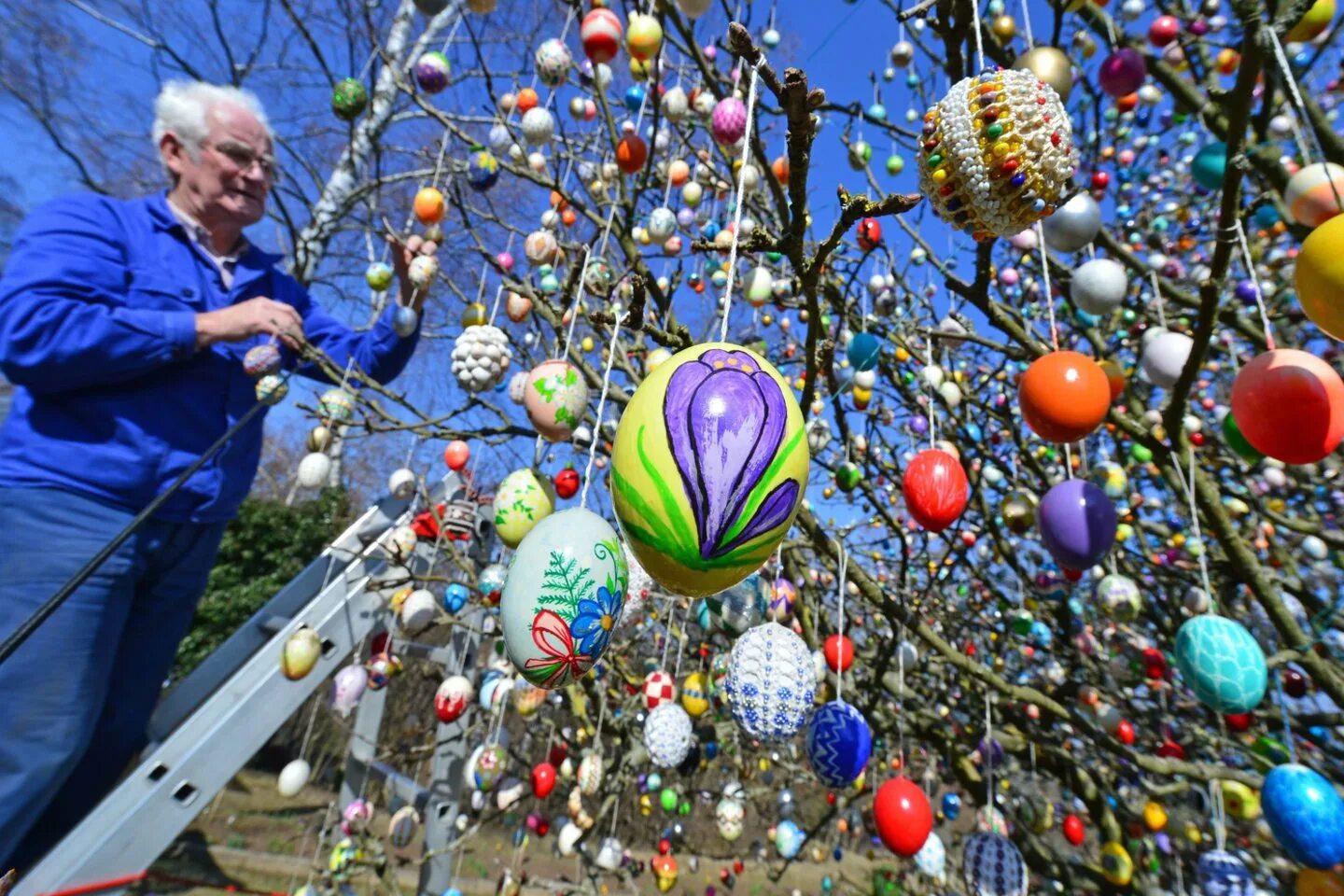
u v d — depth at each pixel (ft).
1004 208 3.06
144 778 5.23
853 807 10.82
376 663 8.32
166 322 5.07
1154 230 8.68
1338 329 2.90
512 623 3.12
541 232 6.87
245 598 18.81
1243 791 6.04
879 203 2.91
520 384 5.99
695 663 9.92
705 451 2.52
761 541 2.57
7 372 4.66
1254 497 7.23
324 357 6.61
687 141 7.85
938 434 8.68
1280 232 7.98
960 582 10.48
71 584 2.48
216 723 5.71
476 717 9.59
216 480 5.57
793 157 2.80
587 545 3.17
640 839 15.03
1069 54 7.30
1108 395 3.67
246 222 6.26
